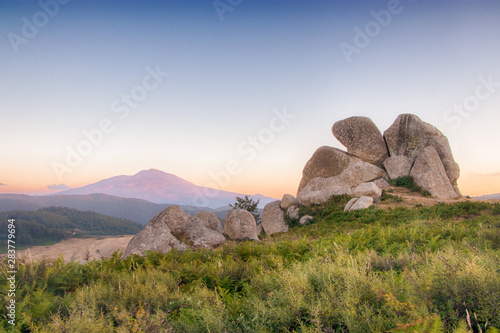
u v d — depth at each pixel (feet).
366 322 10.41
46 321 13.04
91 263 26.18
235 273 21.77
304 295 13.03
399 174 113.70
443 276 12.95
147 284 17.99
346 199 101.45
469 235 30.68
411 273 14.75
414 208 77.25
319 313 11.36
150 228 49.78
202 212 69.00
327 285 13.46
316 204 105.29
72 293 17.56
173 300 15.90
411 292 12.32
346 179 117.91
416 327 9.23
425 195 99.25
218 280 20.22
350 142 132.77
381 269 19.36
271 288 16.02
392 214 69.87
